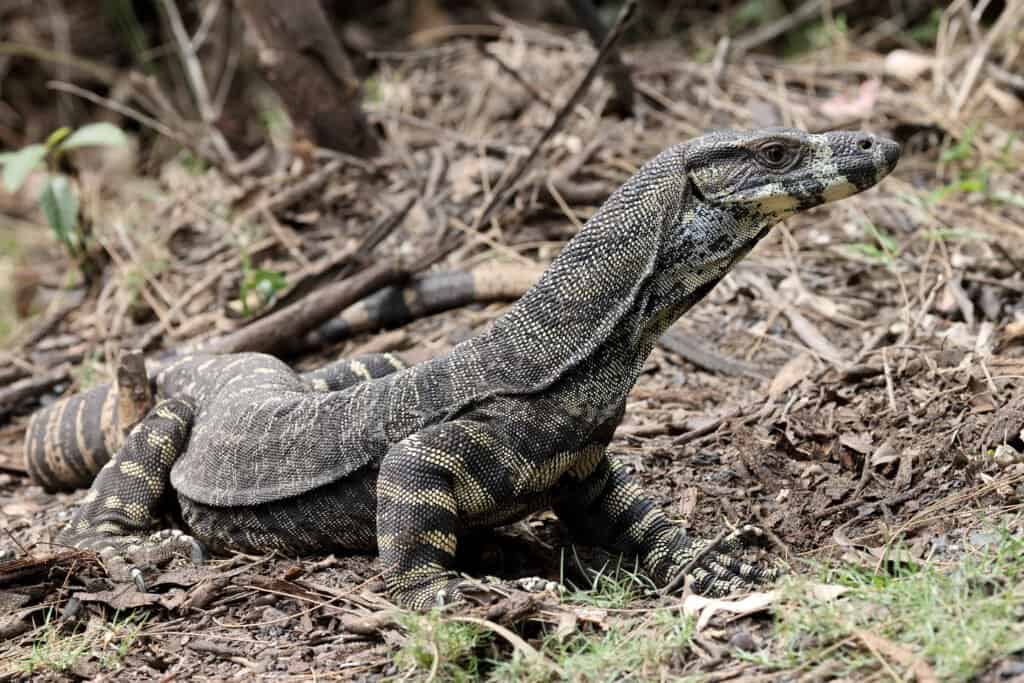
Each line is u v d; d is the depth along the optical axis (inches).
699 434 447.5
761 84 729.6
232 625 361.4
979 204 592.1
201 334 577.3
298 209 653.9
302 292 564.7
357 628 343.0
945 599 297.7
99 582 379.9
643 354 367.6
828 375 467.8
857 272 545.3
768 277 555.2
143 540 408.8
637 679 303.6
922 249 559.5
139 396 456.1
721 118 689.6
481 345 369.4
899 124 657.0
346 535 384.5
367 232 597.6
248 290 585.3
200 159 753.6
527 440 355.6
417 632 316.8
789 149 353.1
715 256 361.4
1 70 966.4
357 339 562.3
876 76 731.4
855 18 880.9
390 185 663.8
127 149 868.0
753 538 374.6
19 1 980.6
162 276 628.1
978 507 362.3
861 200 602.9
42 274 706.8
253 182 673.0
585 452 365.4
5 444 535.2
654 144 660.1
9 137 951.6
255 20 646.5
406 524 344.8
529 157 601.3
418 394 370.9
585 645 317.1
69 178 720.3
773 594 320.8
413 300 556.7
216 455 406.0
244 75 761.0
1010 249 546.3
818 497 396.5
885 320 511.2
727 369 497.4
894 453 405.7
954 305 504.7
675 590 361.1
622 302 358.0
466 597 337.1
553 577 378.6
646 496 384.5
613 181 625.6
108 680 340.5
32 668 346.0
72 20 983.6
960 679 273.7
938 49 733.9
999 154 628.1
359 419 378.3
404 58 810.2
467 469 350.3
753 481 416.2
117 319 599.2
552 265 367.9
